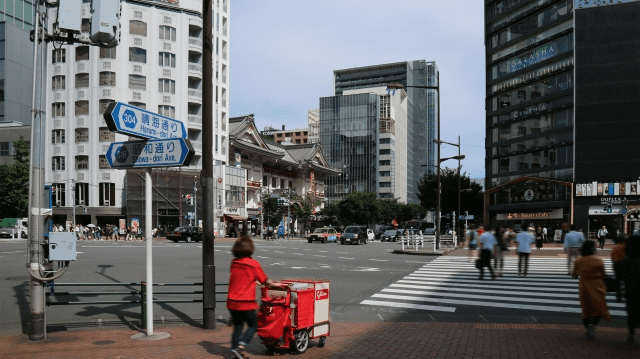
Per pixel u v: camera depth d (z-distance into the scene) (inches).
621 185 1763.0
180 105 2146.9
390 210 3405.5
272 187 2802.7
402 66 6692.9
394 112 5428.2
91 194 2028.8
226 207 2224.4
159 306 408.2
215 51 2311.8
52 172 2065.7
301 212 2657.5
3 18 2586.1
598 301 275.7
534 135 2091.5
